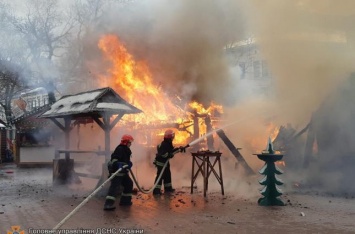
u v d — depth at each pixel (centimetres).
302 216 632
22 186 1140
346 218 614
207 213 669
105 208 708
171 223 595
